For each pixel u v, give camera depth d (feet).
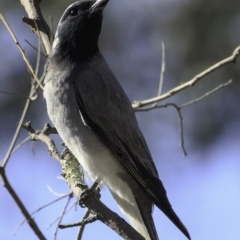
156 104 37.37
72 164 32.04
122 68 49.03
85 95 32.32
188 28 48.49
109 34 49.52
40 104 45.32
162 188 31.37
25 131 46.39
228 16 47.93
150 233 31.45
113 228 27.99
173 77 48.16
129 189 32.09
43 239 28.48
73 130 32.19
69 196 31.68
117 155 32.12
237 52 33.60
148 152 32.76
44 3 46.16
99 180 32.09
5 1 47.93
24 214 28.48
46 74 32.91
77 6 33.42
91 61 33.32
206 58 47.73
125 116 32.68
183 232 28.86
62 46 33.30
